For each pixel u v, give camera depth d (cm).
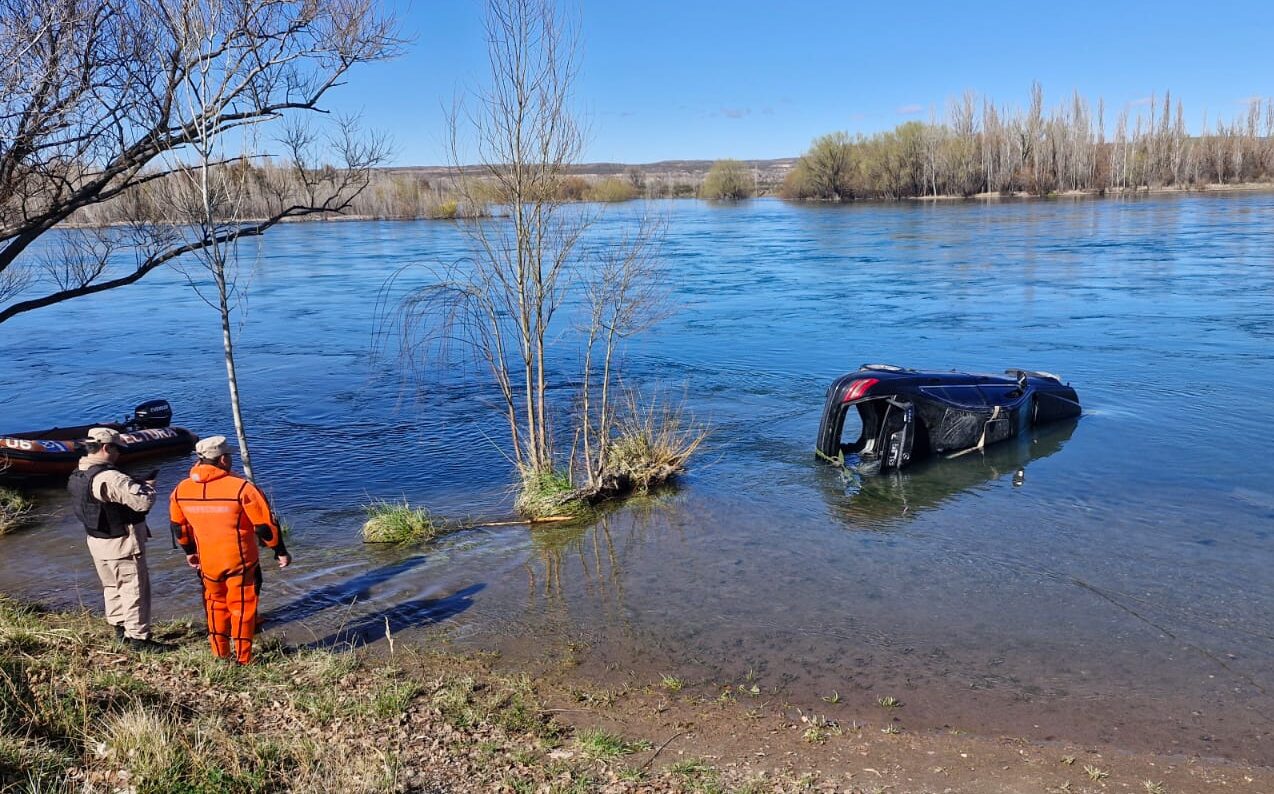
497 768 514
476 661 691
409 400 1712
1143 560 866
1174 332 2084
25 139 887
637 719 600
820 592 814
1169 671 661
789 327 2366
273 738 527
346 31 969
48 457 1255
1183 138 9969
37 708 519
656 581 848
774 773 527
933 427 1223
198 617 773
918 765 541
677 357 2030
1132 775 533
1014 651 696
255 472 1271
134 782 455
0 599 789
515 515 1061
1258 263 3316
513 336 2120
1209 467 1148
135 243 1080
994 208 7462
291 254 5041
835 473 1187
